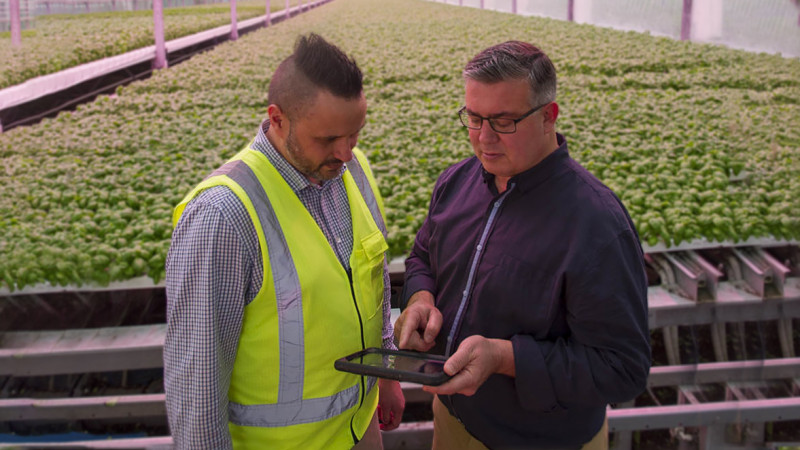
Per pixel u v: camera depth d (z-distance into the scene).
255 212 1.79
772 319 4.28
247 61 11.12
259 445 1.97
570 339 2.07
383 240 2.18
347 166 2.20
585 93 8.85
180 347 1.77
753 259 4.47
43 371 3.85
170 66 11.88
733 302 4.23
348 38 14.36
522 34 14.11
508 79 1.91
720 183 5.61
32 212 5.16
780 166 5.88
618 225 1.98
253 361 1.89
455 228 2.31
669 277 4.49
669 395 4.25
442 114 8.02
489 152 2.03
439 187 2.49
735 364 4.01
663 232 4.80
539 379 1.98
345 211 2.09
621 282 1.96
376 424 2.39
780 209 4.88
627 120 7.59
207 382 1.75
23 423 3.85
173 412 1.81
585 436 2.22
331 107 1.71
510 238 2.10
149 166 6.14
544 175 2.05
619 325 1.96
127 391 4.09
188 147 6.81
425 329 2.15
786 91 8.22
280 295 1.83
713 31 11.54
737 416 3.67
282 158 1.89
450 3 24.31
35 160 6.33
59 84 8.20
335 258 1.97
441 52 12.26
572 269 1.95
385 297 2.41
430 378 1.81
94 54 9.41
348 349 2.03
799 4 9.56
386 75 10.16
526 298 2.06
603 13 15.11
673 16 12.62
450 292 2.30
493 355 1.95
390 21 17.50
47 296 4.41
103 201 5.48
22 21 9.29
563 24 15.66
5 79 7.60
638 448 3.95
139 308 4.45
